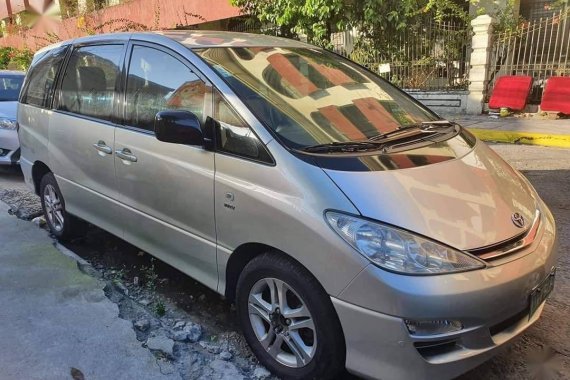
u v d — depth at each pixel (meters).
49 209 4.91
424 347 2.33
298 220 2.54
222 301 3.79
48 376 2.77
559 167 6.80
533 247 2.62
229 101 3.02
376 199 2.47
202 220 3.11
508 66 10.38
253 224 2.77
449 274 2.31
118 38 4.00
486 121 9.59
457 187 2.71
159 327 3.34
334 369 2.59
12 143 7.26
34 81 5.10
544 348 3.11
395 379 2.36
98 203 4.11
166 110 3.12
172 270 4.31
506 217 2.63
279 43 3.88
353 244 2.38
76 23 19.00
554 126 8.80
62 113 4.48
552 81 9.55
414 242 2.35
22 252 4.41
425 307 2.27
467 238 2.42
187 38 3.66
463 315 2.31
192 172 3.12
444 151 3.05
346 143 2.91
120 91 3.82
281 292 2.73
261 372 2.91
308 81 3.45
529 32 10.10
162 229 3.47
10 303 3.52
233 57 3.41
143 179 3.53
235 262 3.01
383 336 2.34
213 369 2.91
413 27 10.88
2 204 5.94
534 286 2.56
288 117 2.99
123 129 3.73
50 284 3.80
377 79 3.98
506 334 2.53
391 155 2.83
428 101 11.00
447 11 10.97
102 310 3.46
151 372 2.83
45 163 4.77
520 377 2.88
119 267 4.38
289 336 2.75
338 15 10.70
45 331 3.19
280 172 2.68
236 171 2.87
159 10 16.06
